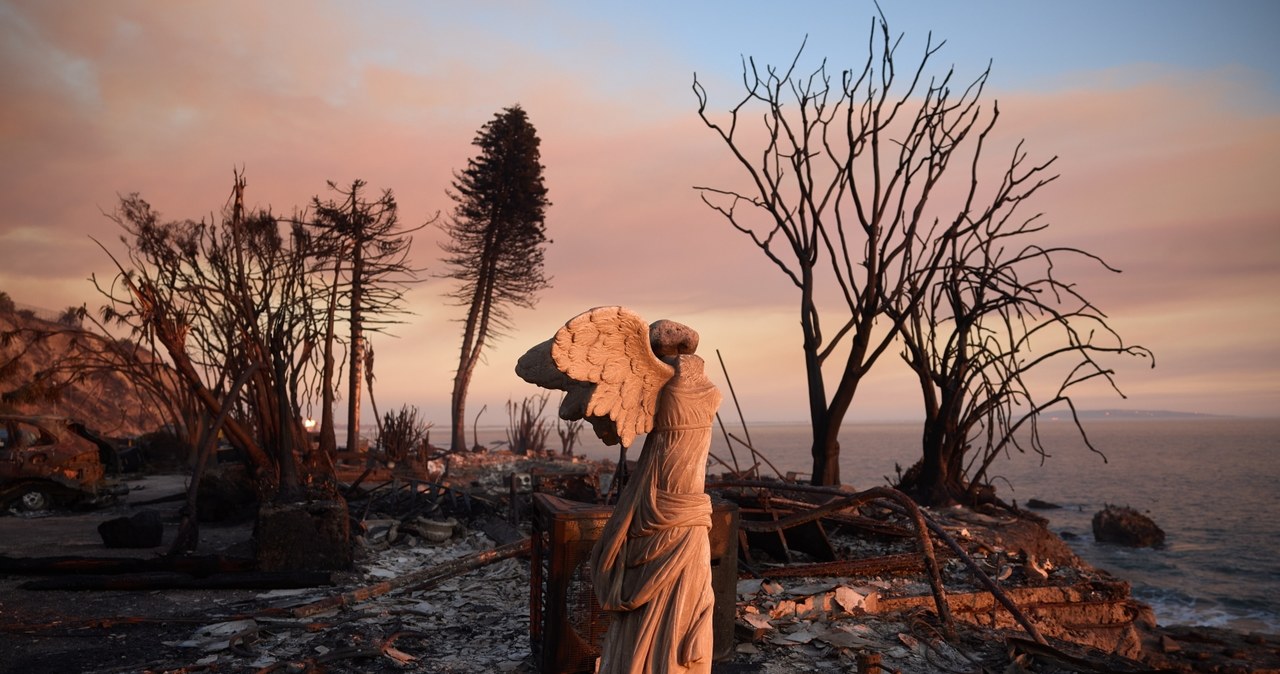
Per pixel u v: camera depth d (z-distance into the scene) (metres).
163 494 20.22
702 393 4.35
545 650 5.76
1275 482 68.44
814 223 14.65
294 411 17.53
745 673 6.29
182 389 25.20
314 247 19.44
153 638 7.19
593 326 4.06
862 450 127.75
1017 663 6.52
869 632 7.32
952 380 14.60
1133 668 6.72
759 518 9.98
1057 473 79.12
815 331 14.77
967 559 7.59
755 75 14.67
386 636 7.20
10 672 6.26
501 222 45.47
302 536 9.62
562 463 30.95
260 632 7.33
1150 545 30.95
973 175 14.00
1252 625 20.20
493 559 9.36
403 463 23.62
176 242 17.70
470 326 44.88
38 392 20.67
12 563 9.38
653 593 4.22
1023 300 14.25
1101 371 13.30
